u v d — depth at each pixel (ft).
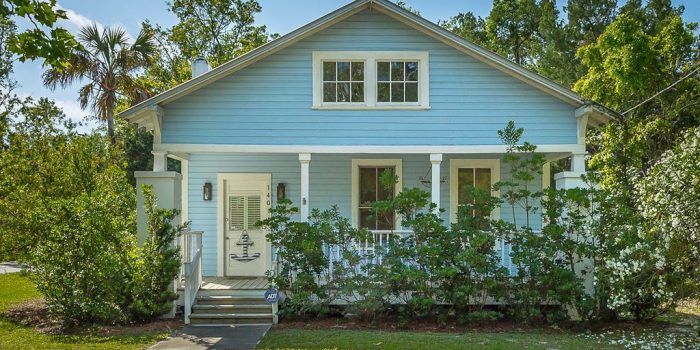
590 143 65.82
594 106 39.34
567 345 29.66
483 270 34.88
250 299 38.11
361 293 34.88
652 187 29.35
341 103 40.50
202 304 37.93
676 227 27.48
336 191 46.32
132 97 85.76
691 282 29.43
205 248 46.57
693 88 58.34
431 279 35.60
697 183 27.32
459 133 40.40
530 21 100.99
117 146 52.24
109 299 35.22
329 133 40.34
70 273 34.76
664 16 78.28
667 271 31.42
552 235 35.40
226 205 46.88
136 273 35.50
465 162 46.26
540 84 39.91
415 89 40.91
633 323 36.09
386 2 39.99
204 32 94.58
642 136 59.82
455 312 36.29
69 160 44.24
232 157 46.88
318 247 36.32
